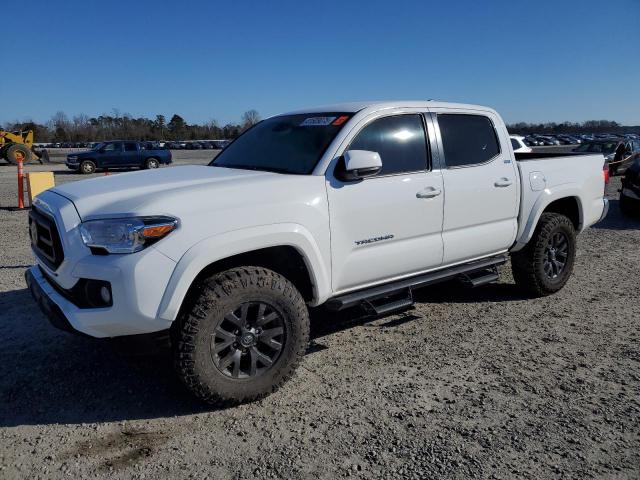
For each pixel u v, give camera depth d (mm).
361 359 4297
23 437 3246
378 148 4289
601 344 4566
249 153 4703
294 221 3695
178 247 3252
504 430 3258
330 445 3125
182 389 3826
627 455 3002
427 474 2848
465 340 4676
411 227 4406
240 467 2934
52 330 4891
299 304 3689
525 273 5680
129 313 3176
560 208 6230
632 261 7582
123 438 3229
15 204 13875
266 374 3617
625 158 22484
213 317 3363
